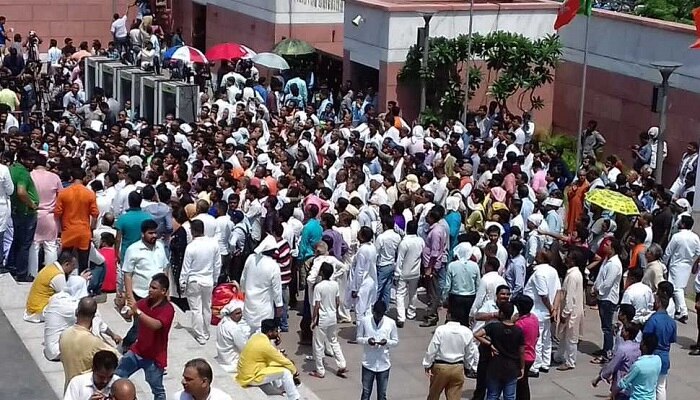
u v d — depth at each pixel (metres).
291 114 27.08
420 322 18.27
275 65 30.45
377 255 17.91
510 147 23.31
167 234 17.00
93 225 17.08
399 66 29.16
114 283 17.03
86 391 10.38
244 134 24.28
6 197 16.69
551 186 21.47
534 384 15.92
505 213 18.44
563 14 25.53
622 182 20.73
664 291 14.21
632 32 27.64
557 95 30.30
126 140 23.20
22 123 29.88
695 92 25.77
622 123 28.22
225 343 14.91
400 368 16.36
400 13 28.84
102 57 34.22
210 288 15.77
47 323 14.16
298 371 16.23
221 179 19.45
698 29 24.38
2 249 17.05
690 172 22.97
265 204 18.23
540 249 17.95
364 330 14.15
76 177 16.75
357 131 24.64
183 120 27.34
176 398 10.05
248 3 36.53
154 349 12.04
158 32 39.03
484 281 15.59
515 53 28.91
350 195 19.89
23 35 43.47
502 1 30.61
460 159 22.38
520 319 14.20
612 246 16.55
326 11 35.00
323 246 16.73
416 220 18.89
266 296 15.43
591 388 15.81
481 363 14.40
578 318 16.30
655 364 13.36
